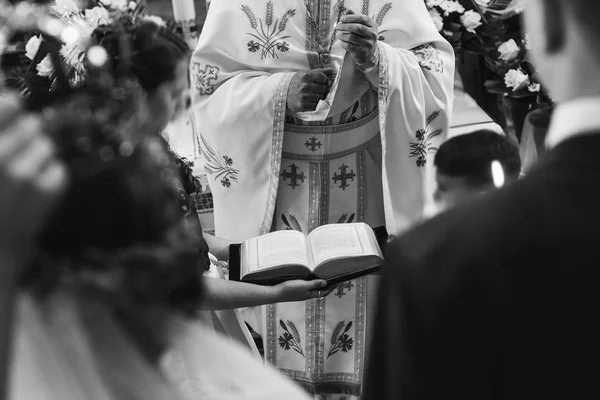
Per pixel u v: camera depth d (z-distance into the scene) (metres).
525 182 1.08
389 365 1.11
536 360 1.03
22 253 1.03
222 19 3.10
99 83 1.35
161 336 1.18
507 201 1.07
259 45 3.08
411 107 3.00
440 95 3.10
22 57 2.10
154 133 1.43
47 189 1.01
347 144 3.09
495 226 1.06
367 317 3.19
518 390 1.04
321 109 2.93
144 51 1.50
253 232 3.13
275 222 3.22
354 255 2.56
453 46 3.67
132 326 1.15
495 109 3.96
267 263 2.56
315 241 2.68
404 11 3.09
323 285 2.56
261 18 3.08
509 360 1.04
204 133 3.12
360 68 2.87
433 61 3.08
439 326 1.06
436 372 1.07
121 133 1.17
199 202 3.67
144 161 1.18
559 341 1.02
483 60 3.89
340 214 3.18
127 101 1.27
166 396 1.15
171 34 1.58
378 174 3.16
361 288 3.15
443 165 1.92
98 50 1.50
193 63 3.12
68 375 1.09
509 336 1.04
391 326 1.10
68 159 1.11
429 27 3.14
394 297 1.10
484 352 1.05
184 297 1.21
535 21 1.08
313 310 3.18
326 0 3.05
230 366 1.25
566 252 1.02
